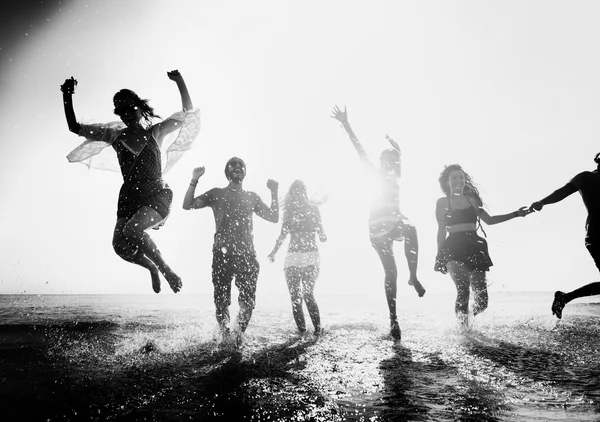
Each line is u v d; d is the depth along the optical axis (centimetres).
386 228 443
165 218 373
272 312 662
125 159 367
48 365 267
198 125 407
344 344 352
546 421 166
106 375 241
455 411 178
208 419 171
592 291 378
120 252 357
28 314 595
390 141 500
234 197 435
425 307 748
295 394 204
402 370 253
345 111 499
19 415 176
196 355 301
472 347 330
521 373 244
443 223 490
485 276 476
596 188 388
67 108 366
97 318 540
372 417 172
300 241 478
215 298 414
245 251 418
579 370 251
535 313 584
